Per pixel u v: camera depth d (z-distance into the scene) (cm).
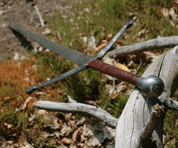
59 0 439
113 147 218
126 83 255
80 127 241
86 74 273
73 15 396
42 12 419
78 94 268
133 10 343
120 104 234
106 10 360
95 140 226
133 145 129
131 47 261
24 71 305
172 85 160
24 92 271
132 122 139
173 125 205
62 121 252
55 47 269
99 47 304
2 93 264
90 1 396
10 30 390
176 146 186
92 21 359
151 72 168
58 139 237
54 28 372
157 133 140
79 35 350
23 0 450
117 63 267
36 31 382
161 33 294
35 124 243
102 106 244
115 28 333
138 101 149
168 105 139
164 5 319
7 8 440
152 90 128
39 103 197
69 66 297
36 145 228
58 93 275
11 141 232
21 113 248
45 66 308
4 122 239
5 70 305
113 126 167
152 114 113
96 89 273
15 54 345
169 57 171
